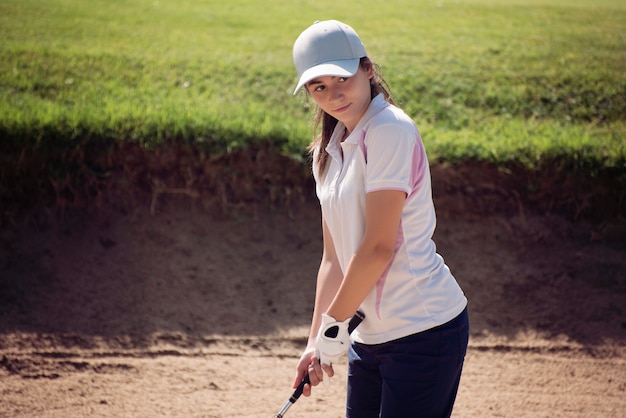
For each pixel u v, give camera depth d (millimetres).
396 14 31828
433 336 7379
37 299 14648
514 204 17094
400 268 7391
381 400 7855
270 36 27172
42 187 16094
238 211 16812
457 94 21844
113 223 16250
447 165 16859
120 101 19391
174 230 16344
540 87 22562
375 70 7695
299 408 12336
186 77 22031
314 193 17016
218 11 30719
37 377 12828
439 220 16984
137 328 14297
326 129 8000
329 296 8438
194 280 15516
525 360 14211
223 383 12977
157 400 12352
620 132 19656
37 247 15602
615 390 13406
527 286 15969
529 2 35750
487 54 25562
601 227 16938
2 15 27000
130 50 24094
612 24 31203
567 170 16984
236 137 16812
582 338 14859
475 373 13711
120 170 16516
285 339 14391
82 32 25781
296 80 22266
